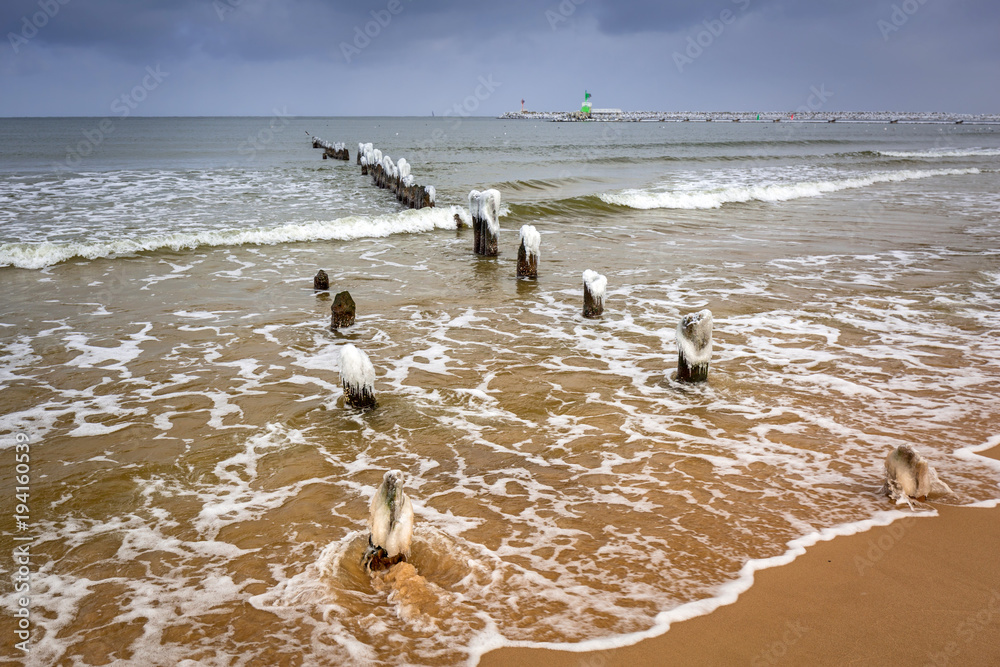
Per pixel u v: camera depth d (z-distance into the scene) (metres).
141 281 11.71
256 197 23.23
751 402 6.92
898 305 10.59
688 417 6.55
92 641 3.50
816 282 12.09
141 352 8.27
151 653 3.42
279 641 3.51
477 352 8.46
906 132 111.75
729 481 5.31
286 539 4.49
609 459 5.70
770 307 10.47
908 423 6.39
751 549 4.39
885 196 25.44
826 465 5.57
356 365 6.58
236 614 3.73
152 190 24.39
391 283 11.97
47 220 17.75
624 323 9.73
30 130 89.25
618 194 21.89
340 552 4.32
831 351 8.48
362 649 3.46
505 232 17.50
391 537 4.14
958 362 8.08
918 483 5.00
